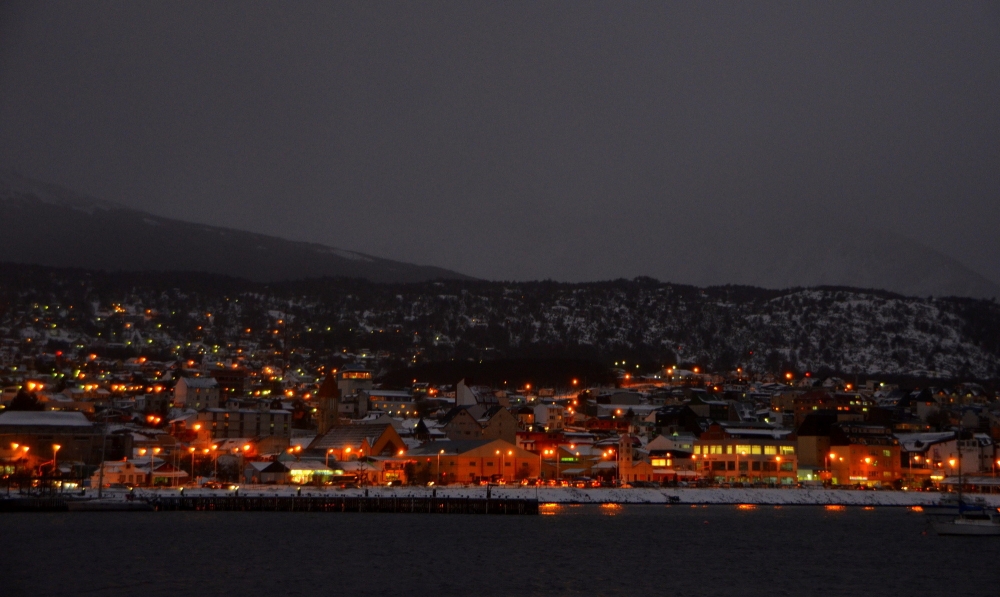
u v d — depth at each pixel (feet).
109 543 632.79
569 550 620.49
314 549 617.21
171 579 509.76
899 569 560.20
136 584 497.05
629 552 613.93
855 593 492.95
